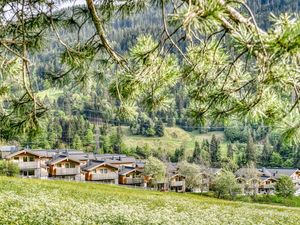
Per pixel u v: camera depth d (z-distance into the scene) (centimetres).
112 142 15788
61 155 9938
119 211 2444
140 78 368
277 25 202
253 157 14125
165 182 9625
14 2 442
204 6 198
